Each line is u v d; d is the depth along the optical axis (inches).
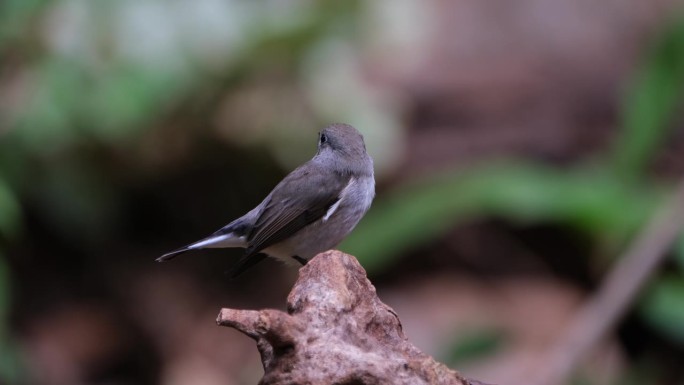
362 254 408.5
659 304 407.5
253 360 461.1
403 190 503.8
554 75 570.6
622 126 464.1
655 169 524.1
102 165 456.8
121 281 479.8
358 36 484.1
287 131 478.0
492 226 519.8
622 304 400.8
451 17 588.1
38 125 425.7
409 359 183.2
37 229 464.1
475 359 410.9
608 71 572.7
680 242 412.8
